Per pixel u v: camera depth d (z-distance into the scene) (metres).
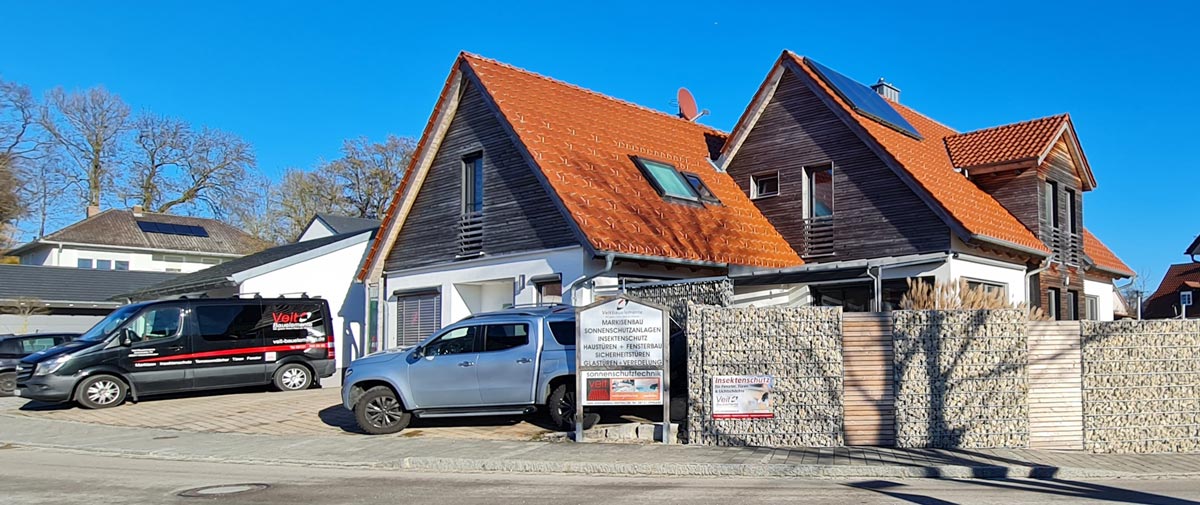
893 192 18.88
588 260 16.70
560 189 16.81
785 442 11.92
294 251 26.25
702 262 17.22
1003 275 19.30
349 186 59.50
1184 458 11.38
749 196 21.36
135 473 10.71
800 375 11.95
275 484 9.87
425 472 10.83
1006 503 8.62
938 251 18.02
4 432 14.55
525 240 18.16
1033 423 11.76
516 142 17.97
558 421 13.05
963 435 11.70
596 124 20.19
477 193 19.70
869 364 11.88
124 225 49.31
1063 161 21.61
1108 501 8.75
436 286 20.19
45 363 17.02
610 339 12.34
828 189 20.12
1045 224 20.34
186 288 26.03
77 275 35.66
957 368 11.74
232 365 18.78
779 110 21.03
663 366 12.27
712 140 23.28
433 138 20.25
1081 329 11.88
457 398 13.29
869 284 18.73
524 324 13.41
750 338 12.05
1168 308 47.19
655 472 10.61
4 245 45.91
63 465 11.45
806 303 19.17
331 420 14.93
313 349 19.92
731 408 12.00
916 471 10.39
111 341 17.55
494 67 19.95
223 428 14.51
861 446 11.80
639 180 18.78
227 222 58.00
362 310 25.33
